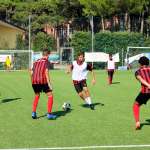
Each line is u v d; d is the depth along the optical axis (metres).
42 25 64.62
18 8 65.62
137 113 12.05
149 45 52.03
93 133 11.64
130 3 57.91
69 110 15.98
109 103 18.14
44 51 13.66
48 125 12.88
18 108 16.66
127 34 51.94
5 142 10.54
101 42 51.91
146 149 9.69
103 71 43.22
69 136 11.25
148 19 61.34
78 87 16.38
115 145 10.12
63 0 63.31
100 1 57.75
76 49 52.16
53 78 33.47
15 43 57.44
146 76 11.80
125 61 48.97
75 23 68.00
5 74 38.81
